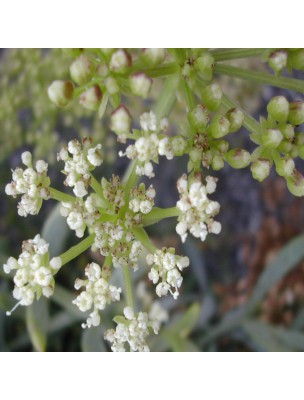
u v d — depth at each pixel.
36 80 0.16
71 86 0.08
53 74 0.16
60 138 0.19
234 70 0.09
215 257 0.22
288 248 0.17
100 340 0.15
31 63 0.16
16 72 0.16
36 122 0.16
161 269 0.08
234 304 0.20
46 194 0.08
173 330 0.17
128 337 0.08
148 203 0.08
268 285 0.18
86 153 0.08
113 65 0.08
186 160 0.22
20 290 0.08
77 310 0.16
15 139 0.17
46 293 0.08
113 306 0.16
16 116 0.16
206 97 0.09
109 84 0.08
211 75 0.09
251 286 0.20
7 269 0.08
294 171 0.09
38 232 0.21
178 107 0.16
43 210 0.21
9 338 0.19
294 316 0.20
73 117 0.17
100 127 0.17
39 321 0.14
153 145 0.08
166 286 0.08
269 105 0.09
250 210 0.22
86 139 0.08
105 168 0.21
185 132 0.08
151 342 0.17
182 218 0.08
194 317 0.16
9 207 0.21
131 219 0.08
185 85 0.09
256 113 0.18
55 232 0.15
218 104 0.09
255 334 0.18
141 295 0.18
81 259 0.20
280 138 0.09
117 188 0.08
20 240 0.21
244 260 0.21
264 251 0.21
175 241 0.21
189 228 0.08
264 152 0.09
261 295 0.18
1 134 0.16
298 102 0.09
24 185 0.08
